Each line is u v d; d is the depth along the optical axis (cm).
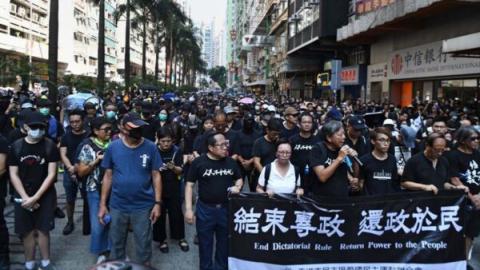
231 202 490
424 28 2352
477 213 571
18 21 4925
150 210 526
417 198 496
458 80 2092
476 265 611
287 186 530
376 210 493
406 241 497
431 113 1573
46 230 559
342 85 3572
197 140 744
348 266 494
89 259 624
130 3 3597
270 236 490
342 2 3181
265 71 7669
